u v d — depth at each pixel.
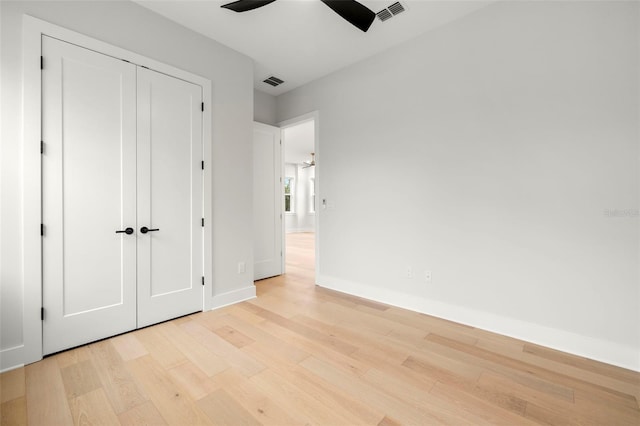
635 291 1.80
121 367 1.80
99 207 2.13
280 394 1.55
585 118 1.94
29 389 1.57
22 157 1.81
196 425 1.33
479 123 2.39
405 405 1.47
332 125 3.53
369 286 3.18
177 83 2.56
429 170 2.70
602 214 1.90
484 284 2.38
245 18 2.49
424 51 2.71
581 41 1.95
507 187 2.26
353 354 1.97
